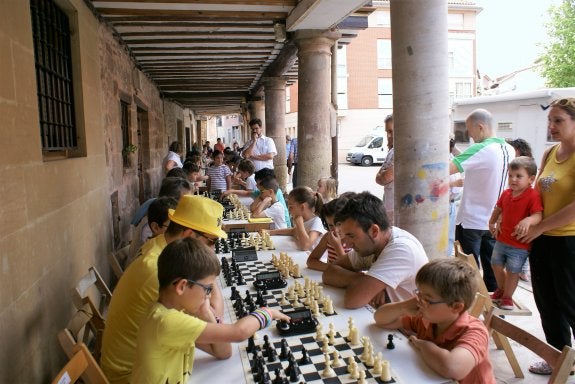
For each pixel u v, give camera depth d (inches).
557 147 115.0
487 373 70.7
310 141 245.9
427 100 121.7
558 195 109.3
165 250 67.9
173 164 326.0
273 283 107.2
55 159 132.9
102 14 203.8
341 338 80.0
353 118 1085.8
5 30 94.7
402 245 92.0
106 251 195.2
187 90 519.5
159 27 241.8
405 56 121.6
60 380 64.0
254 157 319.9
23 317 97.0
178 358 65.3
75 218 145.7
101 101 197.6
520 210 134.4
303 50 238.2
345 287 105.4
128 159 282.8
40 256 109.9
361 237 93.2
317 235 146.5
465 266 71.2
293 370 67.7
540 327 148.7
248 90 575.2
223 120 1919.3
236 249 136.9
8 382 87.5
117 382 79.2
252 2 210.8
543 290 114.0
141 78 348.8
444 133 124.2
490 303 92.3
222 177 368.5
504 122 304.2
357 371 67.7
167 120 549.0
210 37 271.4
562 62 646.5
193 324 64.9
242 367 72.1
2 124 90.7
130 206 272.8
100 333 100.4
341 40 298.2
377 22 1067.3
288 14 231.6
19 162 98.8
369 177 697.0
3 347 85.8
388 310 82.6
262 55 335.9
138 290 80.6
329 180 196.9
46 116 132.6
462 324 71.6
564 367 67.6
